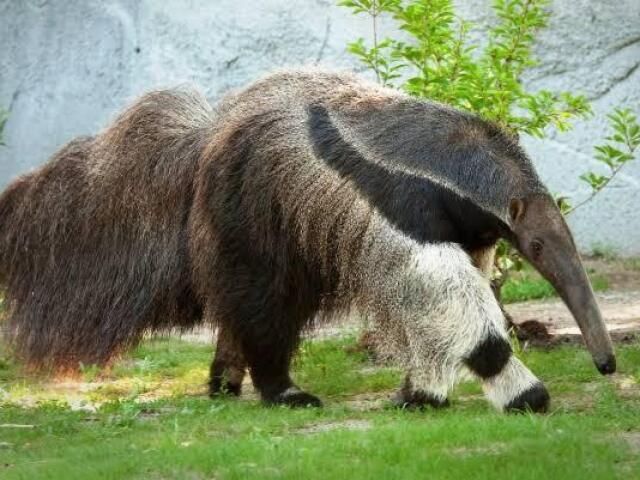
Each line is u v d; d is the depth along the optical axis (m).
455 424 9.57
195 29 24.34
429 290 10.28
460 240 10.87
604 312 17.44
